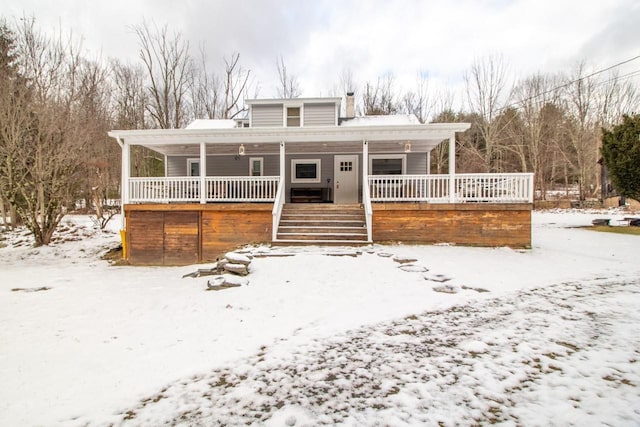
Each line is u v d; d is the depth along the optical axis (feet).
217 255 34.42
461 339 12.64
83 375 10.29
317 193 47.01
